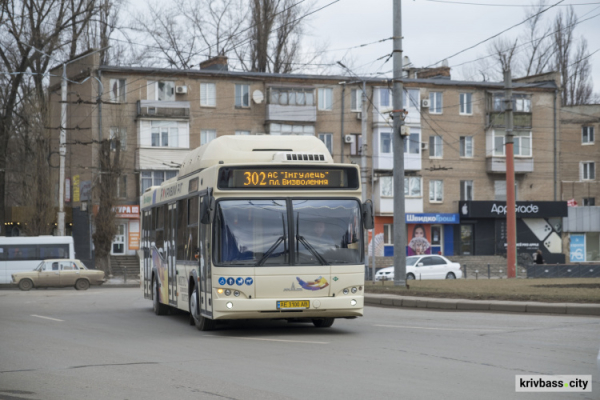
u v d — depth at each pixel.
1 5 46.22
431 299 20.55
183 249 16.19
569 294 19.75
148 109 51.59
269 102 54.31
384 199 56.44
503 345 11.86
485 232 59.47
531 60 66.94
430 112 58.62
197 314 14.86
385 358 10.52
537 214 59.44
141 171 51.59
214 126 53.59
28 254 41.94
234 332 14.53
